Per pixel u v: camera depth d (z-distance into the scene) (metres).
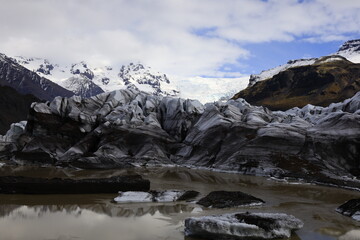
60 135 44.59
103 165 36.38
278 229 14.38
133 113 48.38
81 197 21.27
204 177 32.84
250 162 36.66
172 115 50.53
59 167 35.69
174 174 34.25
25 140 44.00
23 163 36.94
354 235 15.01
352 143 35.53
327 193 25.86
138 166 38.94
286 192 25.81
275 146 37.66
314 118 49.31
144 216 17.09
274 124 41.31
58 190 21.94
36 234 13.42
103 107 50.47
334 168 34.31
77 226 14.77
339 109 49.66
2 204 18.38
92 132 44.66
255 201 20.94
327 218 17.97
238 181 30.89
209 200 20.58
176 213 17.94
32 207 18.03
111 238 13.45
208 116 47.16
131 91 56.88
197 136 45.06
